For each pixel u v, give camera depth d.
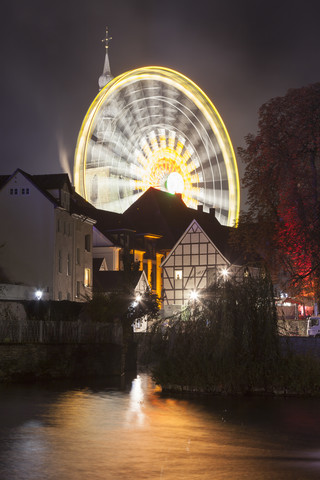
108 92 106.69
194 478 17.88
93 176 109.38
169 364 36.94
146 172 114.56
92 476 17.78
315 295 59.59
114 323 52.69
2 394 34.66
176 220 111.62
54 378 43.62
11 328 42.44
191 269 92.19
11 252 70.38
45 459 19.70
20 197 70.75
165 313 92.69
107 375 49.00
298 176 59.16
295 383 35.44
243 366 35.56
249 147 61.62
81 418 27.39
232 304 35.97
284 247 59.53
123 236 95.50
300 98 58.94
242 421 27.69
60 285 71.06
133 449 21.50
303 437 24.44
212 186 110.31
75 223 75.31
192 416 28.64
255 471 18.84
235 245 65.44
